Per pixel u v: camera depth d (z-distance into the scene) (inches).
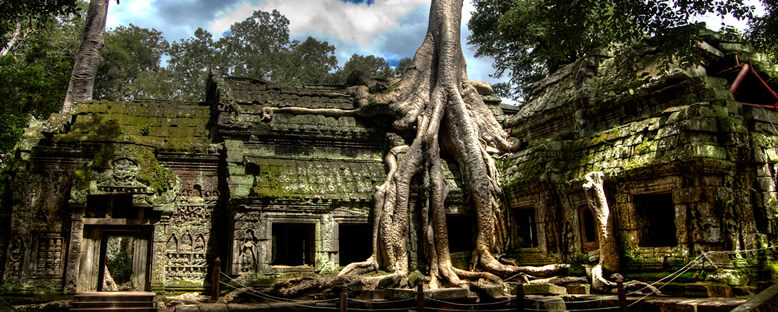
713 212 456.1
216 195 656.4
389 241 618.2
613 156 542.3
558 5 549.3
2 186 623.2
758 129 504.1
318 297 556.1
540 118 710.5
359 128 729.6
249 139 681.6
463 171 689.6
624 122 601.6
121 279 1054.4
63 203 596.7
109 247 1093.1
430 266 629.6
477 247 647.8
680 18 514.0
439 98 719.1
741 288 427.5
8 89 876.0
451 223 758.5
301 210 612.7
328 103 761.6
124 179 595.2
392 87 753.0
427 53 770.2
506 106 938.1
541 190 615.2
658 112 557.0
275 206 602.9
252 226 593.6
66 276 573.0
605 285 498.9
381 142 739.4
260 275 584.1
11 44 1001.5
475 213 668.7
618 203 528.7
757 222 474.0
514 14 924.0
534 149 660.7
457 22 777.6
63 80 1024.2
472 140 690.8
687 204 469.1
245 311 477.1
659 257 484.7
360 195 641.0
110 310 479.8
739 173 477.4
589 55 668.1
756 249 452.4
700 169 458.3
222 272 575.5
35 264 578.2
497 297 520.7
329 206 623.8
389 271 612.1
